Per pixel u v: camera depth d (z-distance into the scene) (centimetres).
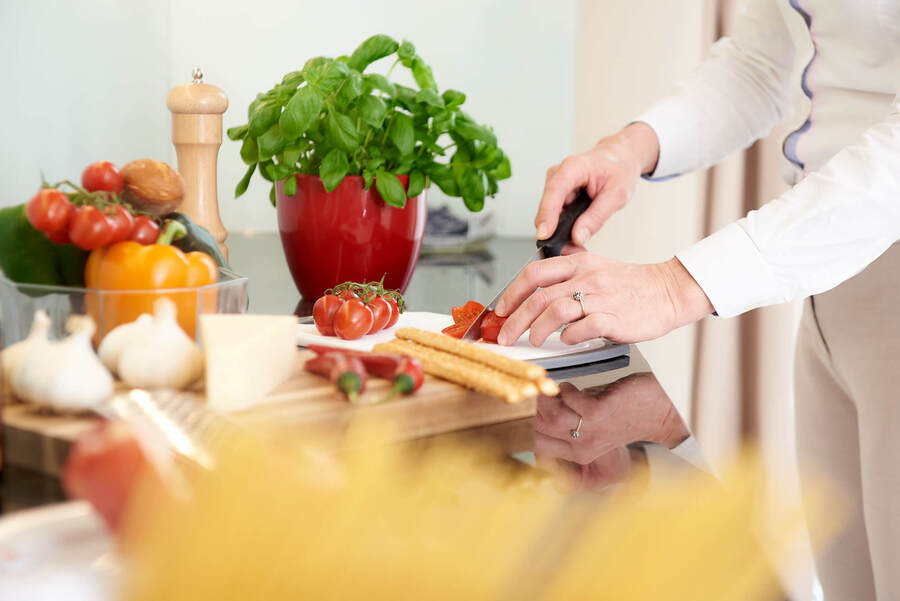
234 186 205
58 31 120
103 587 34
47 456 53
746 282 92
